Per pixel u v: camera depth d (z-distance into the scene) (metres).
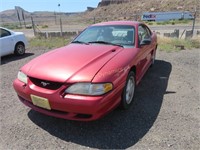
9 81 5.32
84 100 2.73
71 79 2.82
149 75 5.43
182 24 27.55
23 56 8.53
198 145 2.71
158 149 2.65
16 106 3.88
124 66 3.29
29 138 2.93
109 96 2.88
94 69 2.99
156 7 73.56
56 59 3.35
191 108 3.66
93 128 3.12
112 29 4.56
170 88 4.56
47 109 3.05
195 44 9.47
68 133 3.02
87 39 4.48
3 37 7.97
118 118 3.36
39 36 14.08
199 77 5.26
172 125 3.15
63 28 27.83
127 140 2.84
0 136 2.99
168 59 7.16
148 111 3.57
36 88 2.99
